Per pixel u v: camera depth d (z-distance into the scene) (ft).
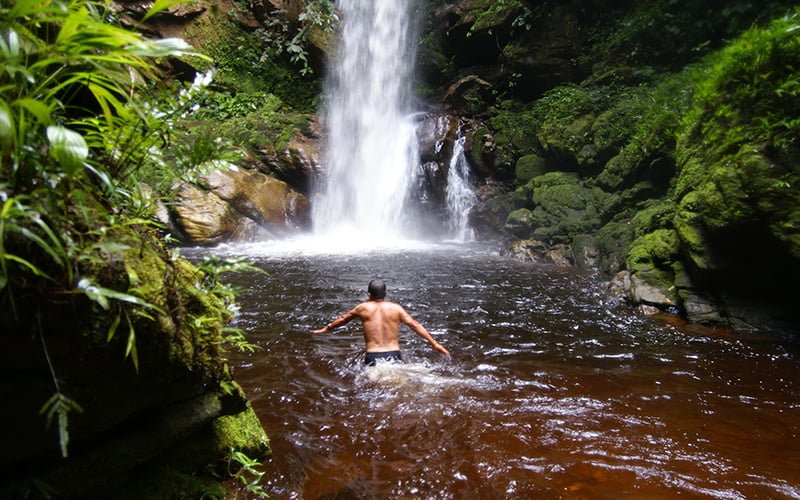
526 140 41.32
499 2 48.47
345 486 7.89
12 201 3.53
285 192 41.63
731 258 17.34
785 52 15.84
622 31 39.78
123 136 5.97
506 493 7.77
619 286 22.29
